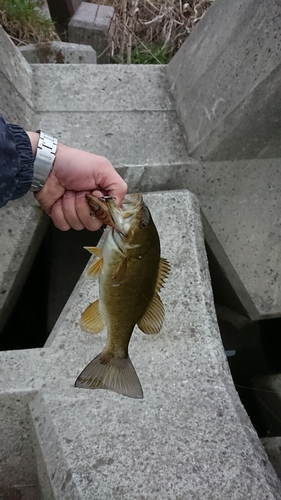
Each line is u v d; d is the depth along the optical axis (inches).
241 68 26.4
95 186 19.5
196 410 19.3
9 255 25.8
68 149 19.0
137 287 15.0
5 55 28.8
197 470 17.1
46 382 20.5
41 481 18.5
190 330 22.5
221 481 16.8
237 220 29.9
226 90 27.2
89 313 16.0
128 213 14.6
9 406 20.0
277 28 24.3
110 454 17.5
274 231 30.0
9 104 27.0
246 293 30.2
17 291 29.4
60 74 32.6
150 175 29.0
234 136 27.1
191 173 29.2
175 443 17.9
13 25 48.6
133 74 33.8
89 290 24.0
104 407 19.3
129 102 32.0
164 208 27.1
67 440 18.0
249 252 30.0
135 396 14.7
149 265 15.0
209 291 24.4
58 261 35.5
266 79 24.3
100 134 29.9
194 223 26.7
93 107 31.1
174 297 23.6
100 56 56.2
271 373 35.1
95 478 16.6
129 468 17.0
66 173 18.9
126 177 28.8
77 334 22.3
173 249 25.5
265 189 29.7
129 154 29.1
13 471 20.3
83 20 56.7
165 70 34.8
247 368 36.4
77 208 19.8
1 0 48.1
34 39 49.4
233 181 29.5
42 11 54.4
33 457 20.3
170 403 19.5
